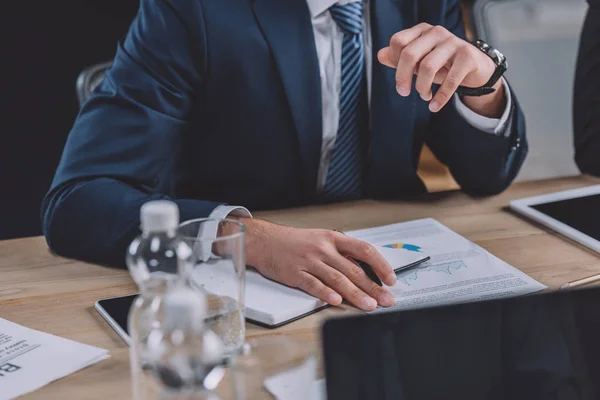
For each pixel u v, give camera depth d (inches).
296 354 29.6
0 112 124.9
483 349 27.4
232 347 33.8
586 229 51.0
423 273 44.9
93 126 55.4
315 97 60.2
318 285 41.5
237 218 47.8
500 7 75.2
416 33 51.6
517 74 75.3
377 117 62.2
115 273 46.9
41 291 44.2
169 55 57.2
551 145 77.1
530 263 46.6
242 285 35.4
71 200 50.7
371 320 27.1
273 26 59.2
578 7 76.9
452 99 61.1
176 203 49.8
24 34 123.4
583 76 69.6
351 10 60.5
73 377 34.7
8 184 126.3
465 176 61.7
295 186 64.0
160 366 29.2
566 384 27.5
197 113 61.4
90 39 126.7
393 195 60.6
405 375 26.9
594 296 28.3
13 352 36.7
